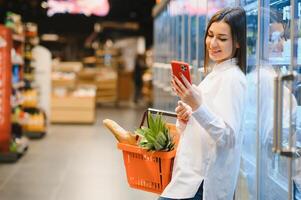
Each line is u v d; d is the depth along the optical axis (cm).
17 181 592
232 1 357
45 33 2264
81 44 2588
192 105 221
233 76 231
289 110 235
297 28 240
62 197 527
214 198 234
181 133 250
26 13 1620
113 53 2203
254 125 317
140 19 2295
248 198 326
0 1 1159
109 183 592
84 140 922
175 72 223
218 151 231
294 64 239
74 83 1392
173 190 237
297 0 239
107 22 2280
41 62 1045
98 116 1348
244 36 241
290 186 250
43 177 616
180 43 644
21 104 873
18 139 765
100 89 1702
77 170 659
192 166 236
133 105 1727
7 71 698
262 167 297
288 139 239
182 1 620
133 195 540
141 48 2455
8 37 693
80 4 1731
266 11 288
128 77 1928
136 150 254
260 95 295
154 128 249
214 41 239
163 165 248
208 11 424
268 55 287
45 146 847
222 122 223
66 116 1186
